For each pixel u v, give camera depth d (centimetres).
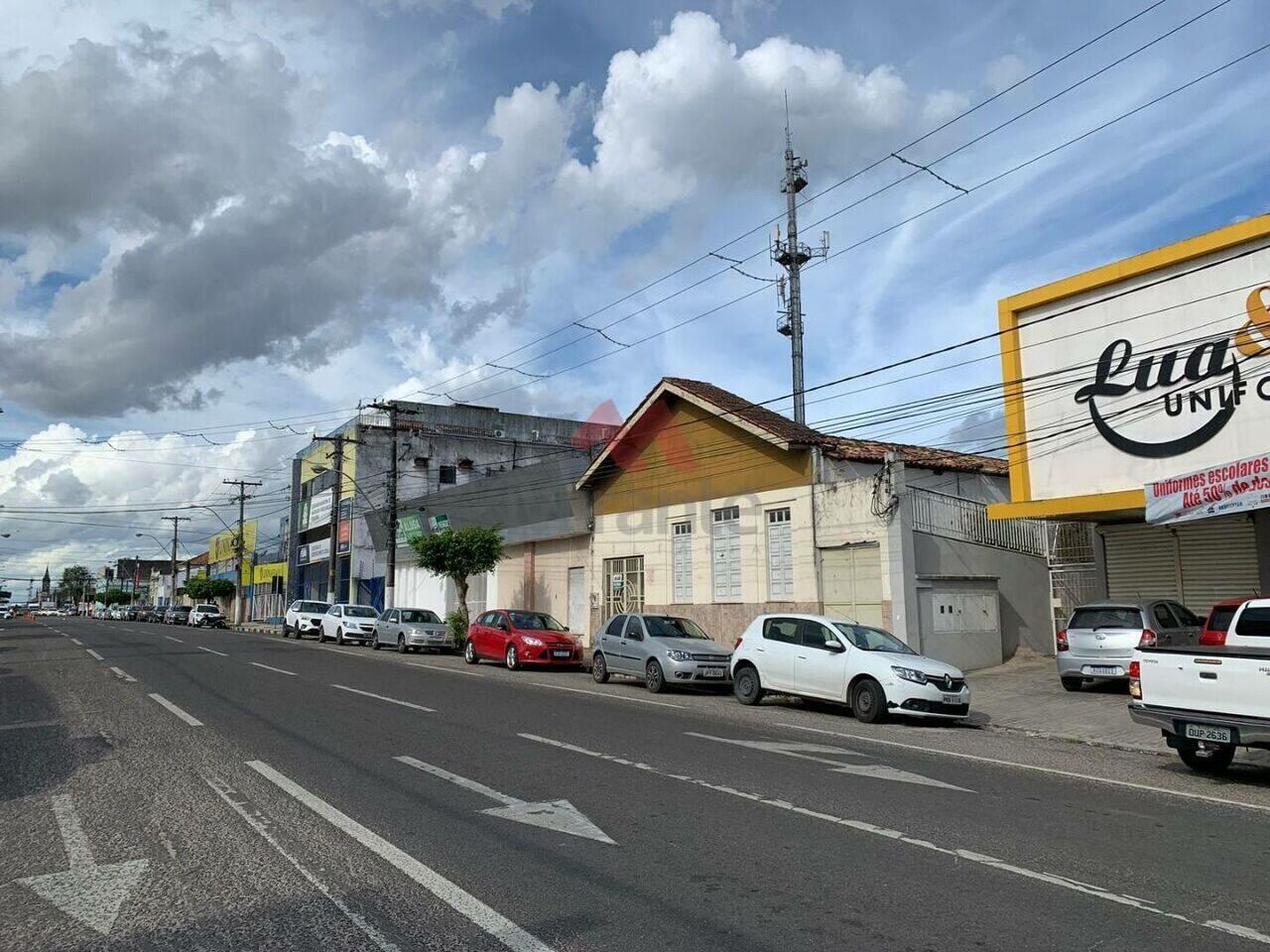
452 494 3653
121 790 772
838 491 2003
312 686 1608
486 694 1555
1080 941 457
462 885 534
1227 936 465
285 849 604
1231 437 1515
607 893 521
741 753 998
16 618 8381
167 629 4612
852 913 493
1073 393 1731
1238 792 845
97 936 459
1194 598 1792
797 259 3553
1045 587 2122
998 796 801
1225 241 1531
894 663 1285
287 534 6019
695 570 2397
